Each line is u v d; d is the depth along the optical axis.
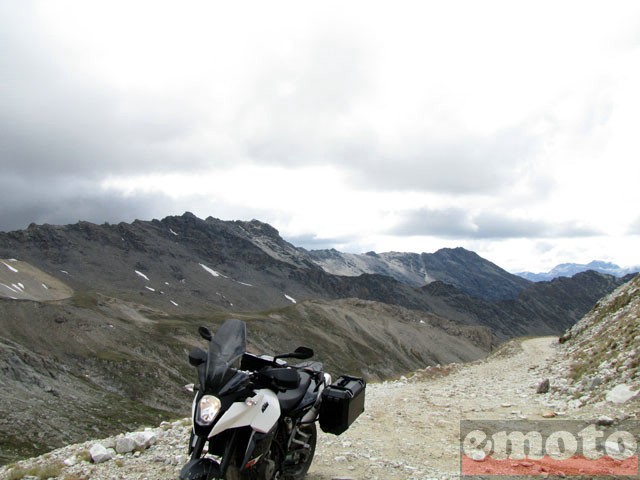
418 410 16.23
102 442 11.06
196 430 6.56
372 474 9.39
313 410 8.50
